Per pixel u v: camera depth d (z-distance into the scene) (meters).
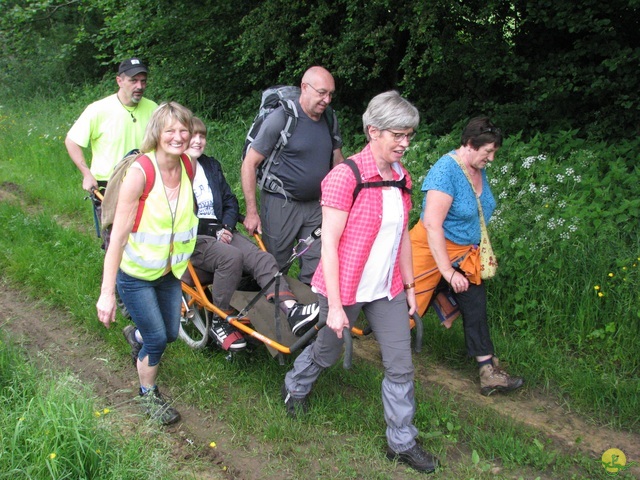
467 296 4.51
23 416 3.49
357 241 3.53
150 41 11.41
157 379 4.62
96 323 5.27
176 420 4.16
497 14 7.95
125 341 5.02
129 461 3.45
